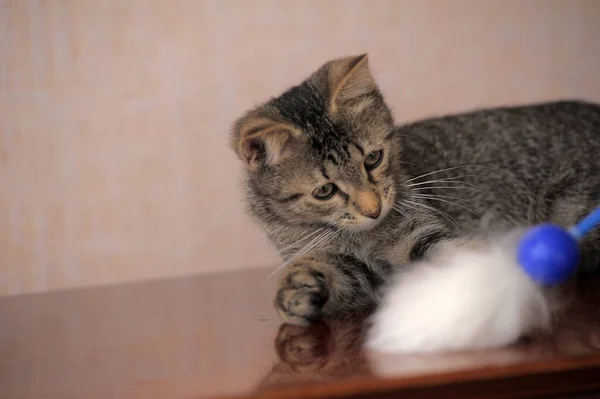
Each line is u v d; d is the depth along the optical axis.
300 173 0.49
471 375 0.34
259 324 0.47
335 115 0.49
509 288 0.37
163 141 0.64
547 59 0.67
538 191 0.55
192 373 0.38
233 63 0.64
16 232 0.64
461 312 0.37
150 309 0.53
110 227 0.65
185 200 0.65
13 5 0.62
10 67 0.63
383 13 0.65
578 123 0.56
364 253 0.50
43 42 0.63
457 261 0.42
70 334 0.48
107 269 0.65
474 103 0.67
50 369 0.41
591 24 0.67
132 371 0.39
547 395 0.34
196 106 0.64
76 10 0.63
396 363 0.36
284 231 0.51
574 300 0.44
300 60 0.65
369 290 0.50
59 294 0.61
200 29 0.64
